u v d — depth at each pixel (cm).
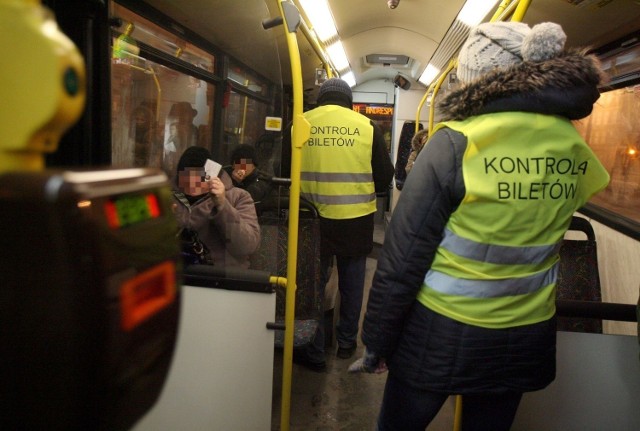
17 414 44
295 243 186
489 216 127
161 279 54
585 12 313
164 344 55
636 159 299
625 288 282
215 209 191
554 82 121
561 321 260
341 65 820
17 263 43
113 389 45
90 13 156
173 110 242
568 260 257
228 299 175
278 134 217
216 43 261
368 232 311
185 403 180
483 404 148
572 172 131
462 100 132
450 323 133
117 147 186
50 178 43
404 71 979
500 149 126
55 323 42
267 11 203
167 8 225
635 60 298
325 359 342
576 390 192
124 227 48
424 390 138
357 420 268
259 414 179
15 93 45
